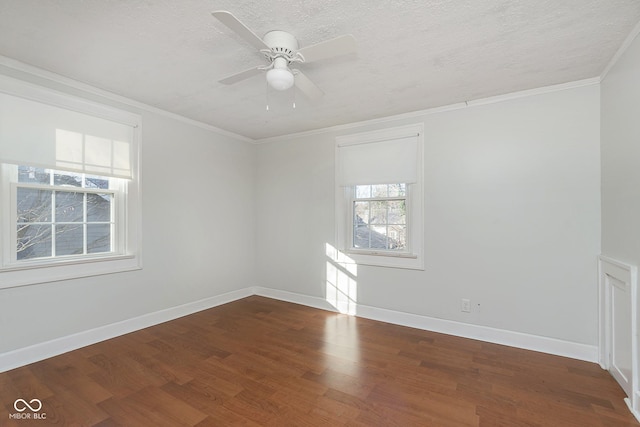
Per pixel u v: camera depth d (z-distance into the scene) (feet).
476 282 9.77
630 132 6.42
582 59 7.21
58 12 5.57
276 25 5.85
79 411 6.09
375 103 10.02
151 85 8.84
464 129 9.93
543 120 8.81
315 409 6.23
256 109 10.72
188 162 11.91
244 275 14.52
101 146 9.31
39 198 8.38
